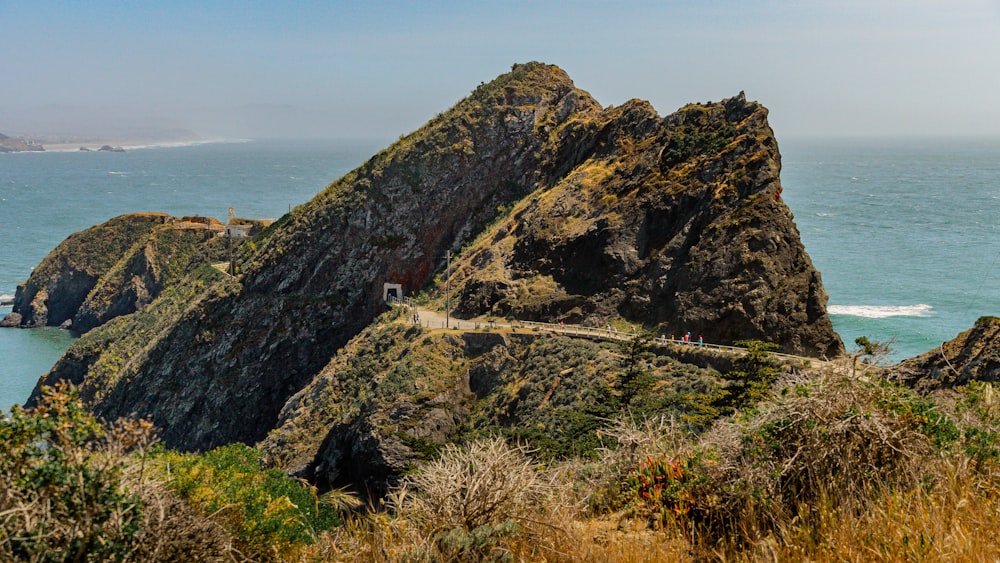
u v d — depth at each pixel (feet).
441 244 318.65
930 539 24.45
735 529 29.27
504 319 233.55
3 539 21.59
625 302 219.61
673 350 182.80
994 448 31.65
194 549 25.80
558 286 235.40
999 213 652.07
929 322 312.91
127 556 23.44
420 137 336.49
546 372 189.88
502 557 28.91
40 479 22.52
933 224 588.50
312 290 307.17
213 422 282.36
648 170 245.45
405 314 257.14
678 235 219.00
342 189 329.11
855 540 25.71
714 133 240.32
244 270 325.62
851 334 296.71
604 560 28.17
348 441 192.24
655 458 35.17
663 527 31.30
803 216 641.40
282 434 222.07
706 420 101.45
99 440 24.56
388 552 31.09
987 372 88.48
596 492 35.91
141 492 24.75
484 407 198.49
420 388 199.72
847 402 31.55
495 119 334.85
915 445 30.71
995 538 24.85
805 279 197.06
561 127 329.93
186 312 309.83
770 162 218.18
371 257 311.68
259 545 36.32
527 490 33.27
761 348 107.76
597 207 246.06
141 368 303.48
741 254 202.39
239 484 41.52
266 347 293.23
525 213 267.39
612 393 133.08
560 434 117.91
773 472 30.32
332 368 244.42
